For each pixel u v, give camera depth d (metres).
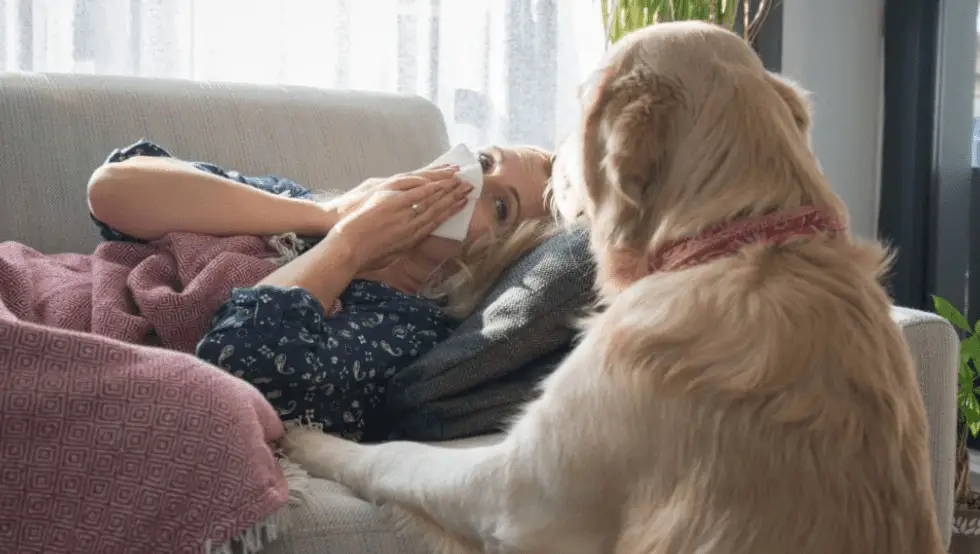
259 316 1.28
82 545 1.01
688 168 1.03
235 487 1.05
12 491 1.00
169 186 1.50
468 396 1.42
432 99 2.89
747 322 0.96
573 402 1.05
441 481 1.14
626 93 1.06
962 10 2.85
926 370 1.46
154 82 1.95
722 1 2.61
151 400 1.06
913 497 0.96
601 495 1.04
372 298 1.52
